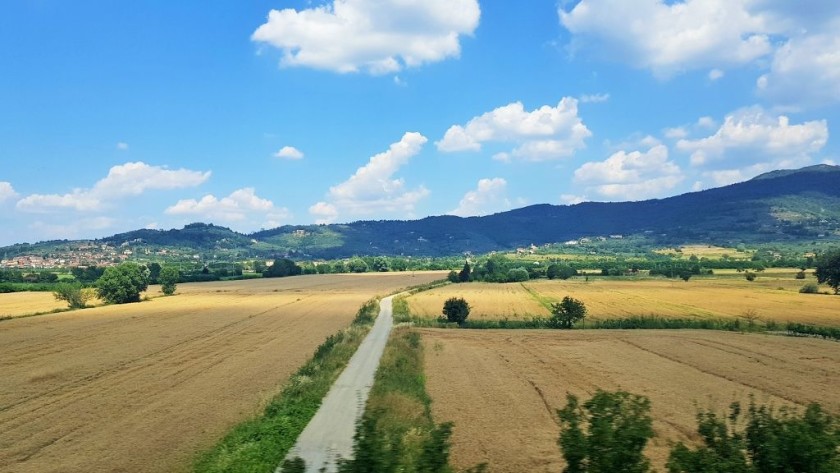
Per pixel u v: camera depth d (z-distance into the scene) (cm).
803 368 4416
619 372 4244
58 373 4178
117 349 5359
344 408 2953
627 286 15362
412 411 2822
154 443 2472
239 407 3130
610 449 1202
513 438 2525
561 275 19362
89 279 16062
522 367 4462
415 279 19225
